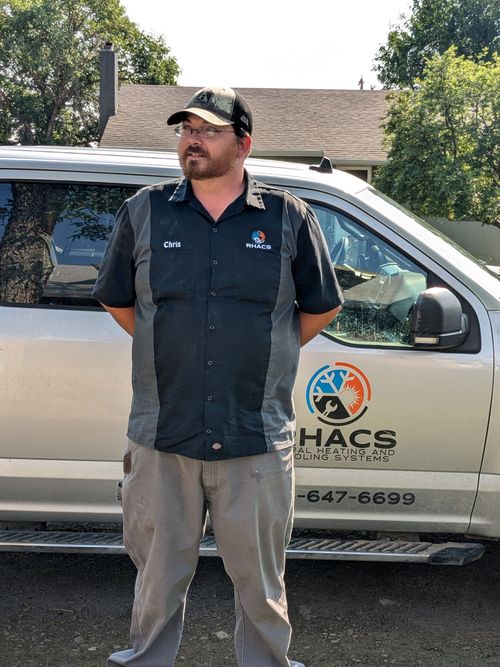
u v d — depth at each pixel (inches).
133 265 93.4
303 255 92.0
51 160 128.8
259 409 90.7
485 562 152.3
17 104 1323.8
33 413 123.3
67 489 126.3
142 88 977.5
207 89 88.0
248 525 91.4
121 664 96.7
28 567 147.0
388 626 128.0
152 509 92.6
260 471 90.9
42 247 126.8
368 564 150.4
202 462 90.5
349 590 140.2
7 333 122.5
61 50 1318.9
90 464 125.1
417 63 1122.0
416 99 556.7
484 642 123.5
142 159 131.3
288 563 150.1
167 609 94.6
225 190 90.7
